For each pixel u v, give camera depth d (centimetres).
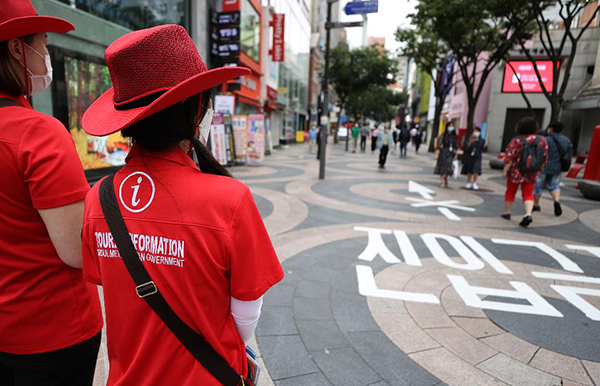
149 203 89
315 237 523
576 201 848
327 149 2625
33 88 122
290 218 623
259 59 2005
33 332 117
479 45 1716
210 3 1268
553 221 648
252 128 1368
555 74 1171
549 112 2419
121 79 85
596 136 895
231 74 89
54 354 121
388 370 243
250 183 959
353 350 263
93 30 724
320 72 3678
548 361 256
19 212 108
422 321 304
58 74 651
